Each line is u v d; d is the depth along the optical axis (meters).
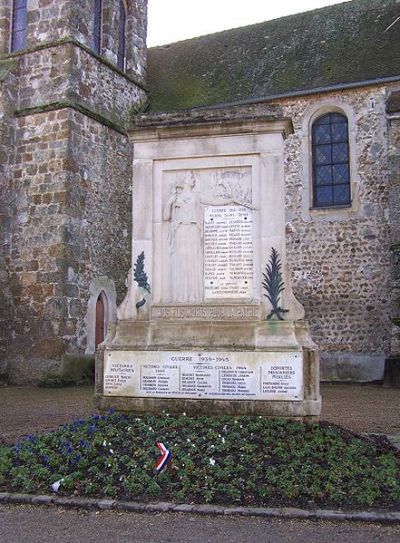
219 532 4.63
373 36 18.03
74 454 6.07
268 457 5.95
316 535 4.55
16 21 17.28
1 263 15.38
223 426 6.74
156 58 21.94
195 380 7.34
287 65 18.47
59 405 11.01
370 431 8.09
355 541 4.43
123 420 7.11
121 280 17.05
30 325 15.07
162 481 5.53
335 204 16.45
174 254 7.92
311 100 16.78
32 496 5.36
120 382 7.59
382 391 13.64
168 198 8.05
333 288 15.91
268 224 7.66
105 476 5.64
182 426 6.84
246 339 7.35
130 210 17.78
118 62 18.78
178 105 18.84
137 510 5.09
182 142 8.03
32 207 15.57
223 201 7.85
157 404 7.43
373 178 15.86
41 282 15.11
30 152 15.84
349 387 14.66
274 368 7.14
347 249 15.88
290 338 7.25
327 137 16.78
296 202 16.53
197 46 21.61
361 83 16.06
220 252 7.78
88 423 7.14
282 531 4.64
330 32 19.08
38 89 16.19
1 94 15.99
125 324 7.83
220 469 5.65
